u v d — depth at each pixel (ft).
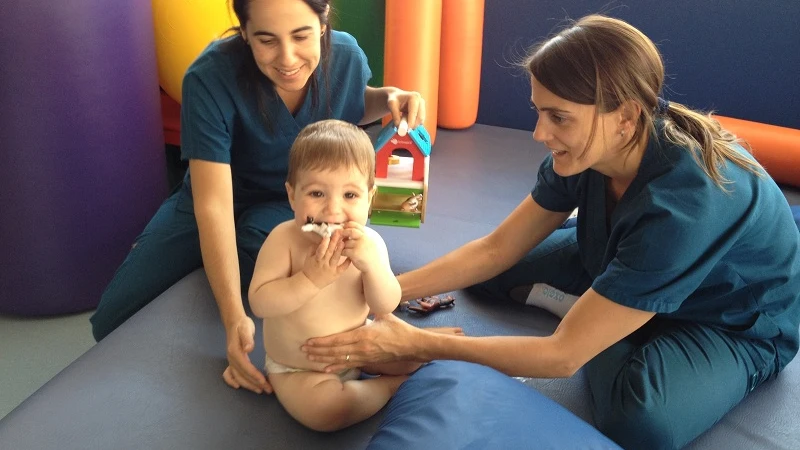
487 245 4.25
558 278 4.54
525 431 2.84
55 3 4.78
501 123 8.30
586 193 3.86
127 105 5.45
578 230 4.05
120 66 5.31
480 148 7.45
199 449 3.22
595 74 3.08
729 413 3.77
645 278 3.21
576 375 3.99
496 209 6.04
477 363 3.45
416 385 3.15
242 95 4.26
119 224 5.65
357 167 3.21
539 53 3.27
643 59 3.16
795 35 6.93
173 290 4.33
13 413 3.34
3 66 4.80
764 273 3.61
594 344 3.34
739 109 7.45
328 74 4.52
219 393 3.57
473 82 7.68
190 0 6.39
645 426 3.42
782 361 3.93
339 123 3.41
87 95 5.12
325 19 4.01
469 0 7.23
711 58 7.32
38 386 4.97
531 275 4.58
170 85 6.83
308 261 3.19
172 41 6.52
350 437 3.40
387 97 4.84
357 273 3.40
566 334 3.38
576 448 2.83
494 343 3.46
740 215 3.30
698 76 7.45
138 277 4.61
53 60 4.89
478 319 4.45
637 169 3.44
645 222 3.28
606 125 3.22
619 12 7.44
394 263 5.03
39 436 3.21
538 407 3.01
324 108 4.57
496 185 6.53
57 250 5.43
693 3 7.14
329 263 3.14
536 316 4.55
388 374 3.72
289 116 4.45
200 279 4.45
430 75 7.03
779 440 3.60
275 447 3.29
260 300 3.24
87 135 5.21
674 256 3.17
